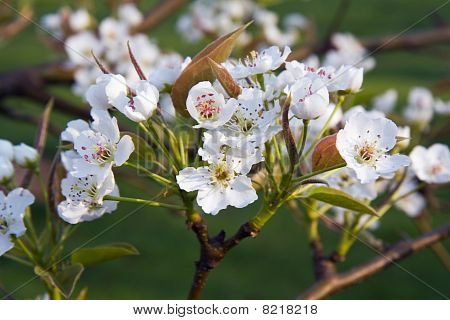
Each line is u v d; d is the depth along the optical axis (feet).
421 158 2.04
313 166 1.60
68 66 2.90
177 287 4.13
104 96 1.65
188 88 1.63
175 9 3.14
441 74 4.01
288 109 1.55
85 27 2.98
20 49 5.37
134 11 3.04
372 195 1.85
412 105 2.51
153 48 2.84
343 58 2.59
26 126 5.49
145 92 1.60
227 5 3.19
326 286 2.04
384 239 4.30
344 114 1.95
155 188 2.17
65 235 1.77
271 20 3.09
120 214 3.30
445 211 2.49
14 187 1.82
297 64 1.68
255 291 4.04
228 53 1.63
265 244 4.41
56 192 1.80
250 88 1.61
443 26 3.06
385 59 4.14
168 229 4.50
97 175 1.62
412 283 3.95
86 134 1.65
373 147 1.61
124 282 4.14
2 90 2.91
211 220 3.33
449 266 2.37
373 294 3.94
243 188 1.58
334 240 4.02
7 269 3.93
